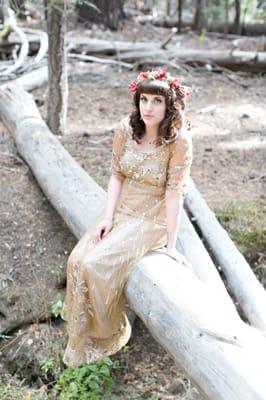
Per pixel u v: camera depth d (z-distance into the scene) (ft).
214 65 25.81
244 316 12.34
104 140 18.81
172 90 10.12
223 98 22.94
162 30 33.14
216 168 17.28
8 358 12.71
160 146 10.51
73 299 10.90
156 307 9.96
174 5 40.19
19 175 16.34
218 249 13.12
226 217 14.74
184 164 10.48
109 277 10.62
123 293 10.90
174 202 10.67
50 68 18.37
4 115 18.99
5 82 22.41
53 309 12.85
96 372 12.00
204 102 22.41
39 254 14.12
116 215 11.26
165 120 10.27
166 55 25.93
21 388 12.14
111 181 11.34
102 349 11.21
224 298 11.19
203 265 12.00
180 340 9.30
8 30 24.13
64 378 11.98
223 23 33.04
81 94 22.80
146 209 11.04
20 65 23.30
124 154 10.94
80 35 29.73
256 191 16.03
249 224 14.58
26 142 16.72
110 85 23.80
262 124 20.51
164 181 10.80
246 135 19.57
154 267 10.52
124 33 31.50
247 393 7.98
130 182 11.14
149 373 12.47
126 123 10.81
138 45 26.53
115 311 10.95
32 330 12.99
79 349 11.02
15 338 12.91
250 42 29.89
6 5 21.40
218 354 8.66
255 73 25.95
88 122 20.25
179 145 10.41
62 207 13.84
